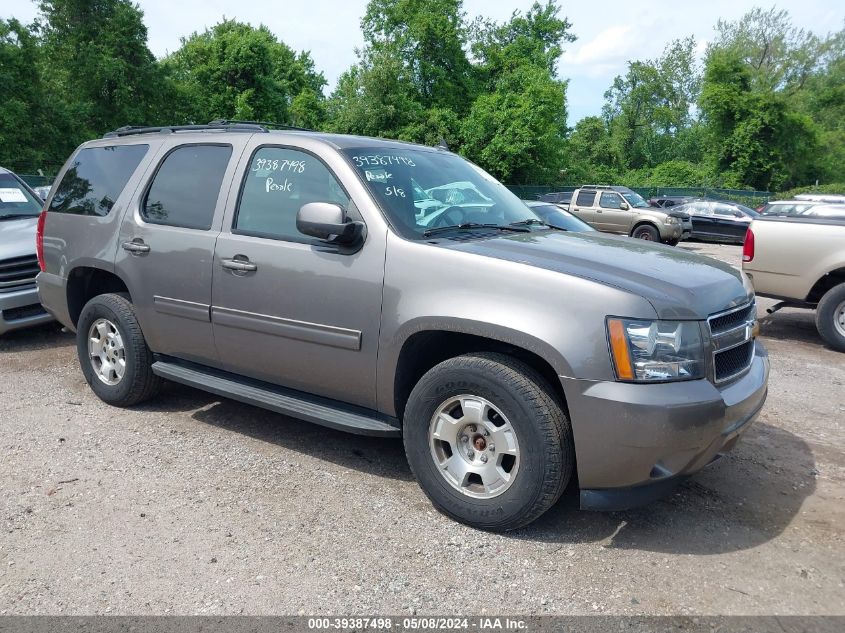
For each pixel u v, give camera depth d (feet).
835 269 23.17
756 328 11.62
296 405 12.47
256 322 12.62
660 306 9.48
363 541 10.25
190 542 10.19
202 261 13.38
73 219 16.29
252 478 12.37
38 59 99.86
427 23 122.52
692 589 9.15
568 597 8.94
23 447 13.65
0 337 22.94
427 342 11.11
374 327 11.14
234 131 14.06
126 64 109.19
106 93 108.88
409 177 12.69
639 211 69.31
